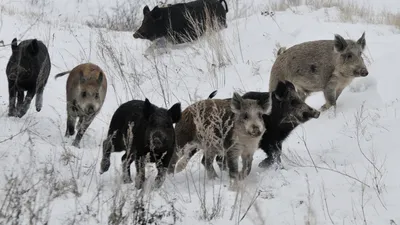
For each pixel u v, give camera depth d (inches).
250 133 510.9
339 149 577.9
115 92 776.9
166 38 1035.3
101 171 518.0
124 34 1130.0
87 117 633.0
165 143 482.0
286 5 1274.6
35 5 1416.1
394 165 504.4
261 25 1023.0
